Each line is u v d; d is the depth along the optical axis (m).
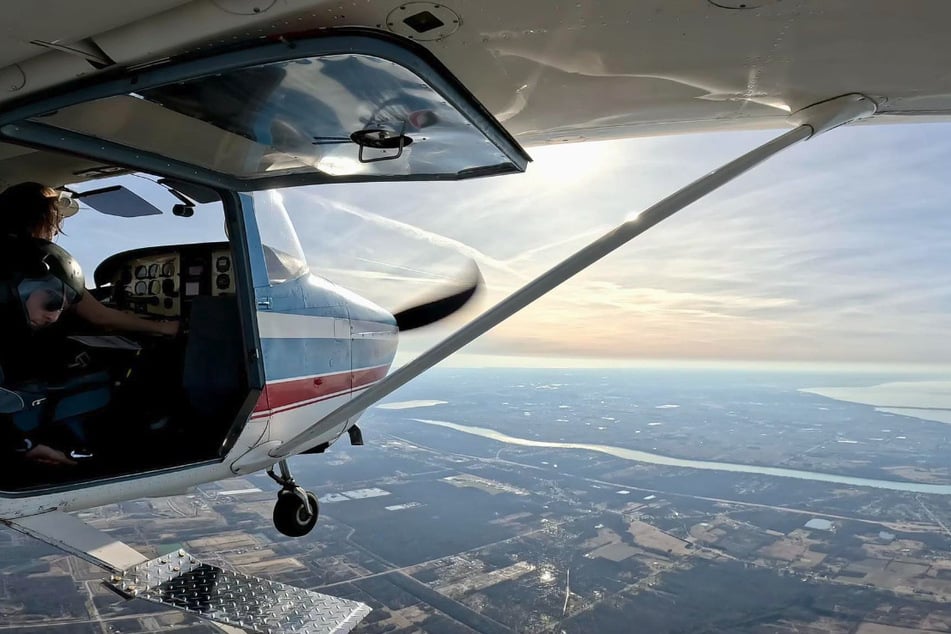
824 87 1.62
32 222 1.74
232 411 2.25
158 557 1.81
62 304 1.74
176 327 2.29
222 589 1.76
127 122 1.66
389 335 3.14
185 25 1.09
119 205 2.41
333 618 1.67
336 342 2.65
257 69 1.32
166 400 2.19
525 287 1.71
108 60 1.19
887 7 1.15
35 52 1.16
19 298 1.64
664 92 1.65
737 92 1.65
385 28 1.21
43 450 1.81
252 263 2.25
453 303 3.62
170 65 1.20
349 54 1.21
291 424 2.40
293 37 1.17
